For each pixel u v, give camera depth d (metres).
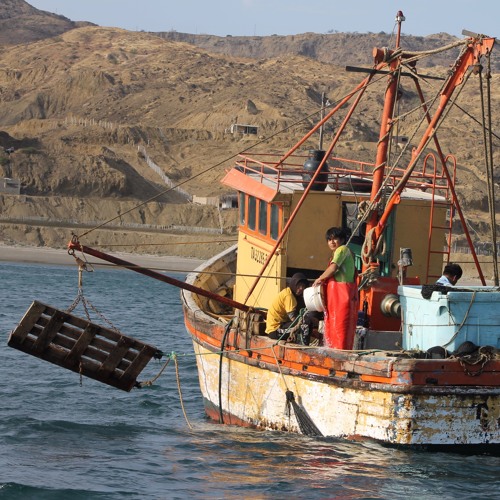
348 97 41.28
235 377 38.84
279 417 36.06
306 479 30.34
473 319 32.66
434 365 31.19
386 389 31.50
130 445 36.22
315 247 41.06
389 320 37.16
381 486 29.41
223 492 29.23
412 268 40.56
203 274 51.09
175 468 32.31
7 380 52.62
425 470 30.80
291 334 36.25
